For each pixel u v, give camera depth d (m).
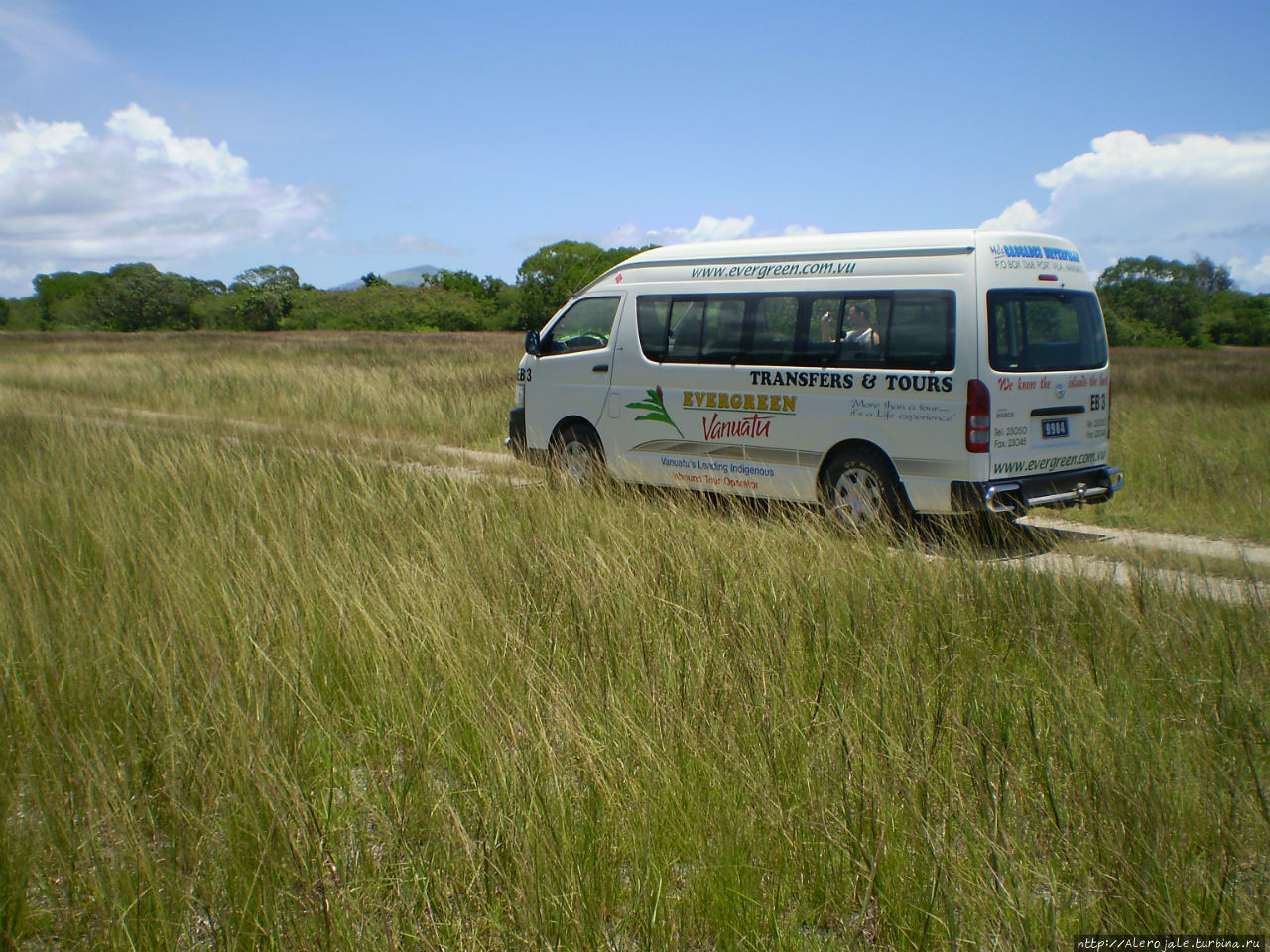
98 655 4.27
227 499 7.20
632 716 3.73
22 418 12.15
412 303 87.12
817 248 8.28
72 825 3.11
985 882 2.83
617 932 2.77
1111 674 4.26
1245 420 13.08
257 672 4.05
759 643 4.46
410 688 4.00
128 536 5.99
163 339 49.09
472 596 4.91
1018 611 5.06
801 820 3.14
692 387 8.98
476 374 21.03
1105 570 6.59
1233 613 4.94
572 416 9.98
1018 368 7.47
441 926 2.75
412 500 7.14
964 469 7.34
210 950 2.73
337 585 5.04
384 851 3.08
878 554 5.88
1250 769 3.46
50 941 2.78
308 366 24.14
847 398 7.94
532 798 3.17
